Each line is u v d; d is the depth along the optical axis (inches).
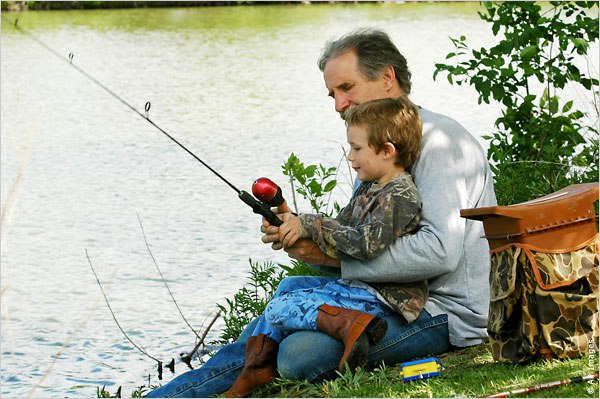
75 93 821.9
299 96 760.3
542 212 194.2
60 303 360.5
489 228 199.0
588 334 195.0
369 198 210.5
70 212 482.0
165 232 442.6
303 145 591.5
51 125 708.0
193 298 361.7
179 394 216.4
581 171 349.1
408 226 206.7
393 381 201.5
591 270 195.9
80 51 1021.8
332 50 224.4
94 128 689.6
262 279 318.0
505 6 339.9
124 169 568.1
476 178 213.9
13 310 352.8
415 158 209.9
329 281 225.1
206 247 419.8
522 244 194.2
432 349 212.2
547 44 344.2
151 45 1049.5
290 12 1261.1
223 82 835.4
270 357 212.8
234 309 313.1
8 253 423.2
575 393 183.2
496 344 201.9
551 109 344.5
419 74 775.7
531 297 195.6
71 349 317.4
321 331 205.9
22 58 986.7
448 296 212.7
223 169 550.3
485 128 579.8
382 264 204.7
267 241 212.5
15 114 746.2
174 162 576.4
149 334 330.3
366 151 208.7
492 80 339.0
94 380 294.4
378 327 201.8
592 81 343.3
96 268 399.9
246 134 631.8
